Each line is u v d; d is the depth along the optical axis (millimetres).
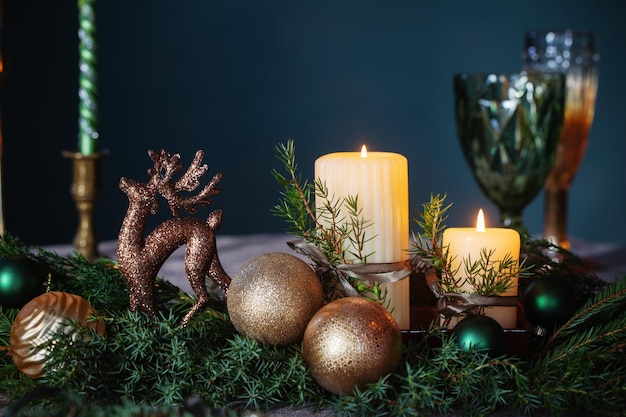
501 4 3146
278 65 3084
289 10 3061
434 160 3215
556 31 1527
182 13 2977
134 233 838
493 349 801
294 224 874
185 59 2998
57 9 2814
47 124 2854
